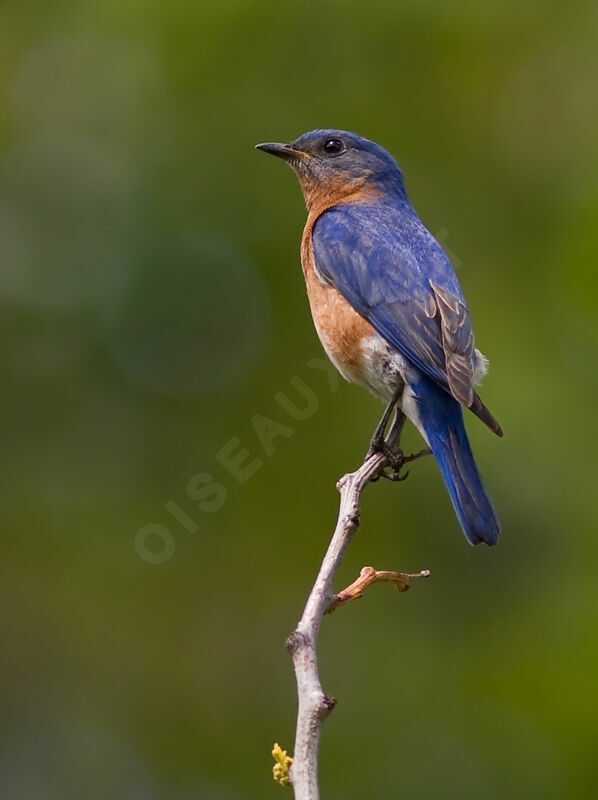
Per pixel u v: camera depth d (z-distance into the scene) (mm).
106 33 14086
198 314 13547
